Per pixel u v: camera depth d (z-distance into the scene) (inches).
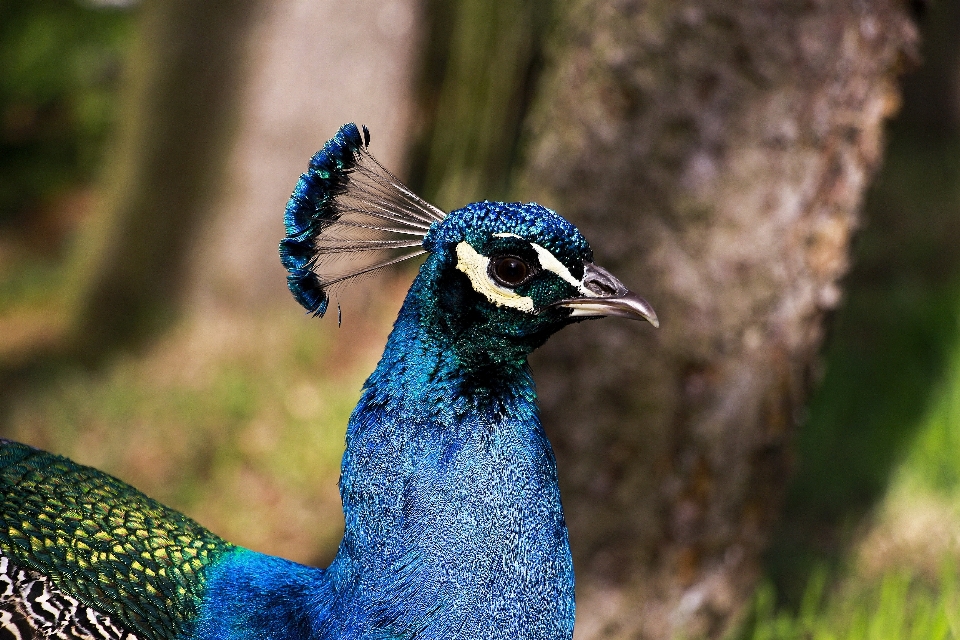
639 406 309.3
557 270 184.5
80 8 1005.8
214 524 476.4
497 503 181.6
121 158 675.4
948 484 446.9
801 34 288.8
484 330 185.0
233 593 199.8
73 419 551.5
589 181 306.2
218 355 613.9
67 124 1025.5
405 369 186.4
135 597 197.9
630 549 317.4
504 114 660.1
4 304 748.6
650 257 303.4
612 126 302.0
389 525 181.2
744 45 290.0
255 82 633.0
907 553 403.9
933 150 913.5
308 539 470.9
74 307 681.0
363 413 187.2
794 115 294.2
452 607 178.2
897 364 541.3
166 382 591.8
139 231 657.6
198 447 524.1
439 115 676.7
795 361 315.9
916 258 710.5
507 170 666.8
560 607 186.9
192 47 633.0
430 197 683.4
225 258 648.4
